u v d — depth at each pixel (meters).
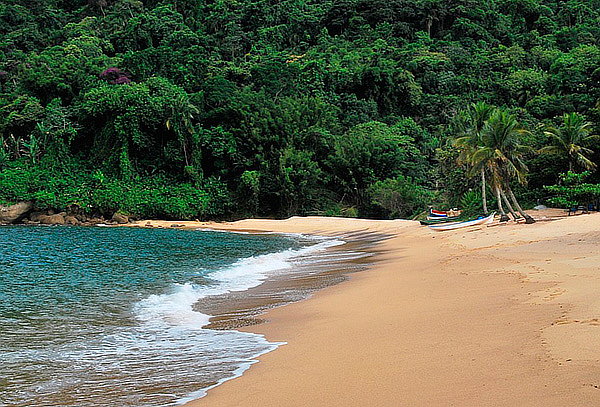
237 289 17.02
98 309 13.77
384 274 18.20
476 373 6.50
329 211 72.19
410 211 68.88
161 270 22.42
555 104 83.00
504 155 37.59
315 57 104.56
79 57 93.38
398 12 123.81
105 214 70.38
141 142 74.50
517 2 127.38
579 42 113.44
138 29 106.19
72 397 7.09
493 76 101.69
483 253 20.77
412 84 96.56
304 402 6.13
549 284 12.20
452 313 10.44
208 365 8.30
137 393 7.09
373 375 6.90
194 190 73.25
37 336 10.80
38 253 30.28
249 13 124.62
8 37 106.19
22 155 76.56
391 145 75.94
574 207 46.53
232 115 78.50
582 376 5.88
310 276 19.44
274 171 74.19
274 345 9.36
